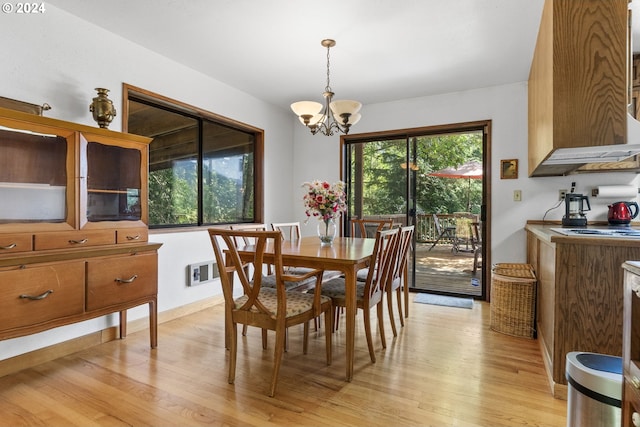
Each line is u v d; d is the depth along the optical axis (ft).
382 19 7.75
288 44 8.95
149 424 5.10
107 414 5.34
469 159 12.76
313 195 8.82
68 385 6.23
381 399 5.81
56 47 7.44
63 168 6.87
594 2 6.02
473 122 12.21
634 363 2.79
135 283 7.72
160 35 8.57
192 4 7.23
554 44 6.23
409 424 5.15
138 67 9.07
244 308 6.30
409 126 13.23
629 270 2.85
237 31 8.33
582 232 7.15
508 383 6.36
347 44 8.93
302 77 11.19
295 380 6.45
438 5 7.20
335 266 6.63
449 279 13.14
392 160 13.96
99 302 7.06
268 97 13.26
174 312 10.09
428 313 10.65
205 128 11.69
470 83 11.68
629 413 2.84
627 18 5.90
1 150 6.30
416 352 7.72
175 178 10.71
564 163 8.29
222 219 12.35
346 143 14.73
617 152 6.75
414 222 13.60
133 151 8.11
